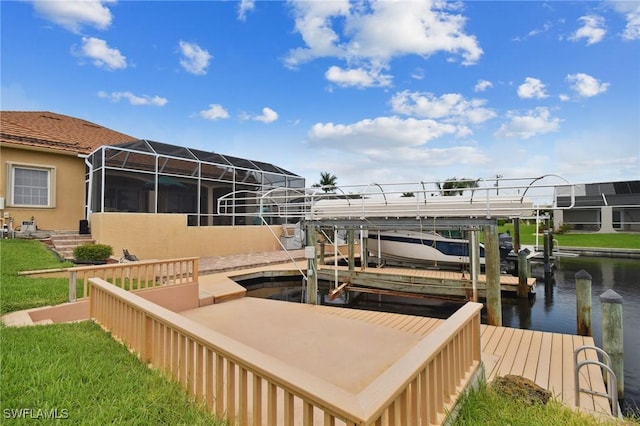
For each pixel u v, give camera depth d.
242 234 14.11
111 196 10.91
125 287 6.84
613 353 4.34
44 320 4.86
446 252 12.39
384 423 1.60
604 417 2.99
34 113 15.38
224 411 2.31
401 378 1.79
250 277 10.57
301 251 14.91
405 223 7.66
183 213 12.79
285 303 7.87
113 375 2.85
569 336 5.70
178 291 7.07
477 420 2.60
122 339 3.76
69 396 2.43
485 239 6.76
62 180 12.25
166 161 12.38
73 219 12.47
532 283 9.89
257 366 1.96
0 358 2.94
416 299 10.14
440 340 2.42
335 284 9.75
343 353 4.89
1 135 11.02
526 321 8.02
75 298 5.62
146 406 2.37
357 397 1.57
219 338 2.44
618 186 24.83
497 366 4.49
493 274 6.55
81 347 3.46
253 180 15.38
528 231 28.33
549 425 2.62
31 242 9.55
